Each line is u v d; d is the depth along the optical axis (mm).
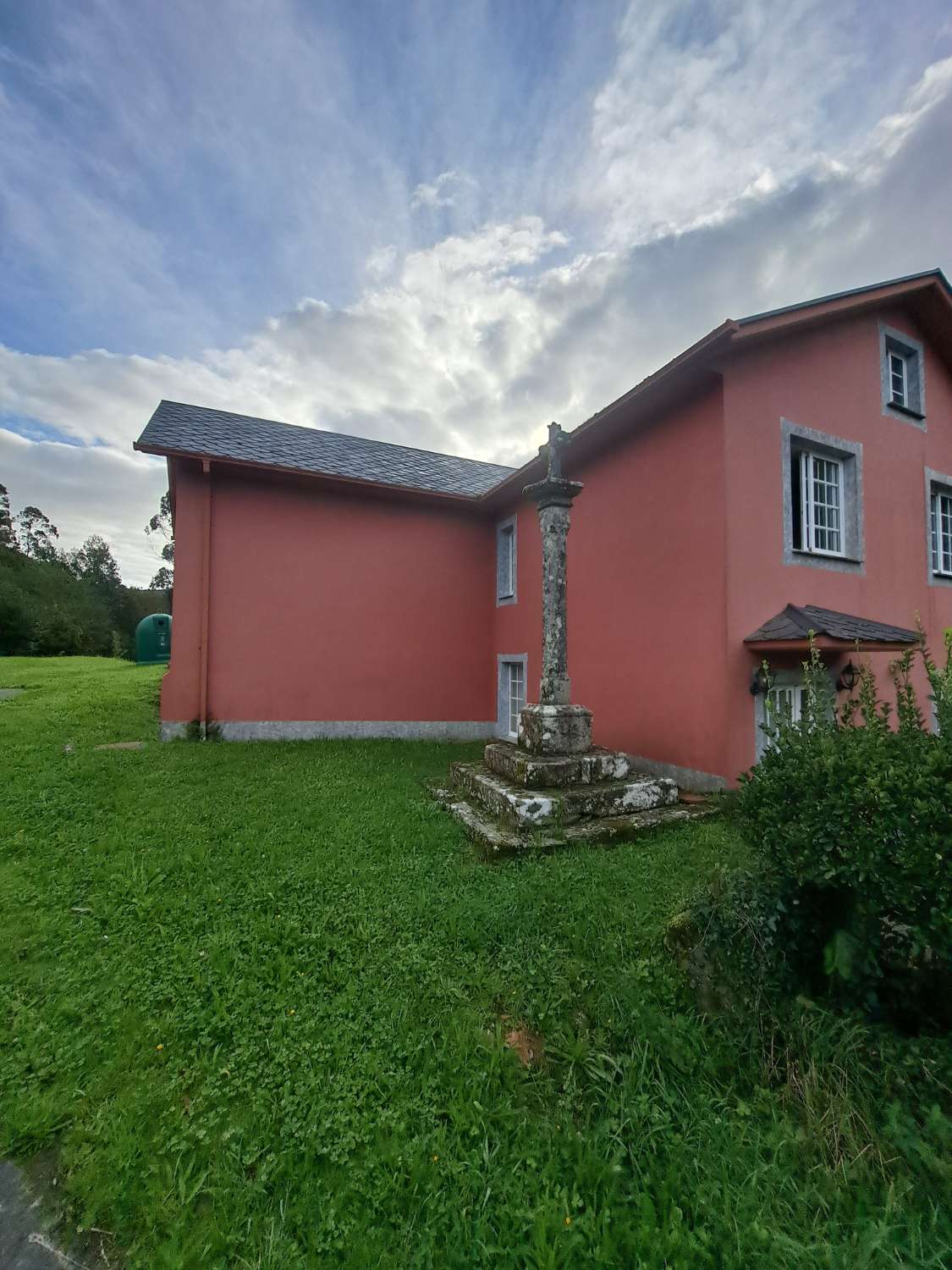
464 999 2170
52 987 2262
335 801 4770
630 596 6262
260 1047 1920
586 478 7078
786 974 1890
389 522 8820
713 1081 1726
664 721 5742
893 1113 1443
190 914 2822
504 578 9352
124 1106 1704
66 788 4797
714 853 3594
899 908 1616
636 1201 1358
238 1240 1315
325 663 8344
